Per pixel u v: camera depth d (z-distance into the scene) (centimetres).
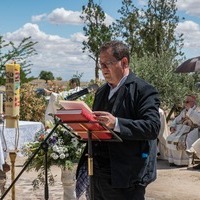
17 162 944
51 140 532
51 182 570
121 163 328
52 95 944
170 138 983
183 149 965
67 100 315
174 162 979
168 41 3064
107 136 319
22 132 738
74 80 933
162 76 1780
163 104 1778
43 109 1264
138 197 338
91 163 311
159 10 3102
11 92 517
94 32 3375
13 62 521
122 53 334
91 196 312
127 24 3228
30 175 837
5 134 707
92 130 311
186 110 1002
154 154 341
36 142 545
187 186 792
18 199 677
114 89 343
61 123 307
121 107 334
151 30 3119
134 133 316
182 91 1759
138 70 1792
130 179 328
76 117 296
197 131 982
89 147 312
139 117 328
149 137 322
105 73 338
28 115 1245
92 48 3397
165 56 1814
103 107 349
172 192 751
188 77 1811
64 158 537
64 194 573
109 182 338
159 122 326
